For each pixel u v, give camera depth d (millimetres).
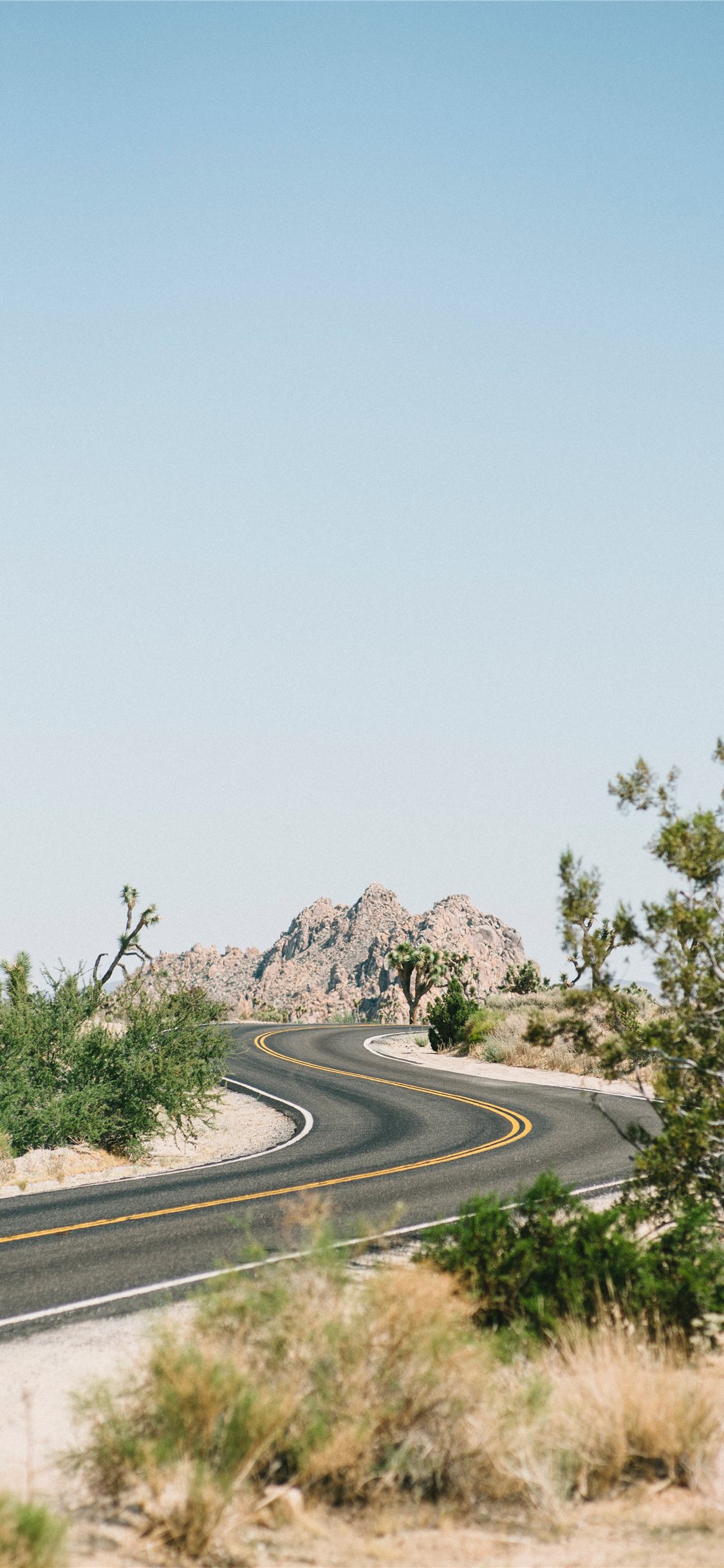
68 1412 6605
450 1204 13156
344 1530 5043
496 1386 5859
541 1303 7055
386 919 179750
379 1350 5754
